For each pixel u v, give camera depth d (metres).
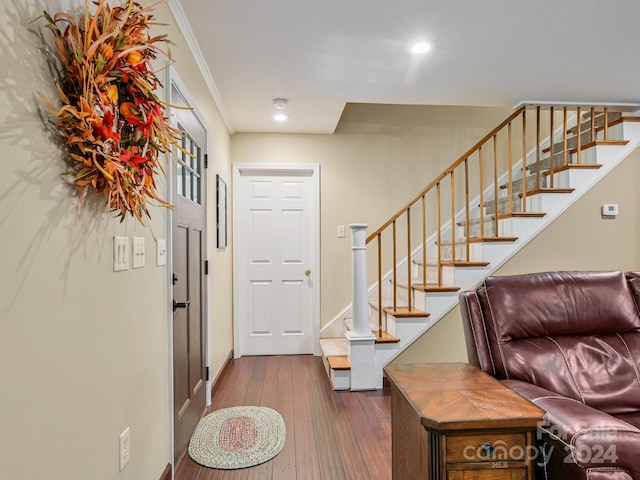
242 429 2.28
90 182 1.02
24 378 0.81
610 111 3.42
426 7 1.90
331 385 3.03
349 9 1.91
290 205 3.98
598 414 1.18
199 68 2.40
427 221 4.05
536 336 1.69
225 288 3.44
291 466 1.91
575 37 2.21
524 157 3.29
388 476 1.82
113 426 1.23
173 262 1.86
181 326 2.01
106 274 1.18
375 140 4.01
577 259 3.19
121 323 1.29
